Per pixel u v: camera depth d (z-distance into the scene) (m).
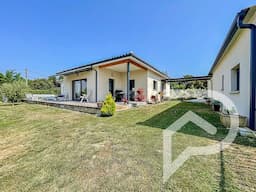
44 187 2.37
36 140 4.57
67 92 15.30
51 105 12.92
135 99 13.59
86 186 2.32
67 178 2.56
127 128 5.27
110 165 2.88
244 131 4.22
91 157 3.24
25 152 3.77
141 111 8.63
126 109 9.55
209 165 2.71
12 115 9.07
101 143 3.99
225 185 2.19
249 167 2.61
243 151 3.19
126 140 4.10
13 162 3.29
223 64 9.12
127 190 2.19
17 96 16.41
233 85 7.21
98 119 7.04
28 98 17.70
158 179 2.39
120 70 13.73
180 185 2.23
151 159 3.02
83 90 13.40
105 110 7.60
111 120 6.71
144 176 2.49
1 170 2.98
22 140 4.69
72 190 2.26
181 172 2.54
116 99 13.43
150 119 6.55
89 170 2.75
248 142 3.66
